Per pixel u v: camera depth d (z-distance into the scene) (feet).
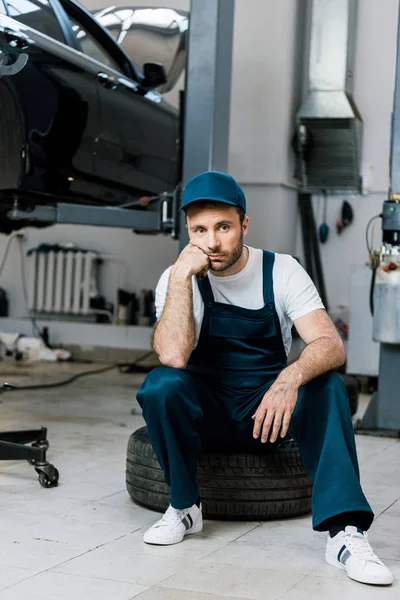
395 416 13.38
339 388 6.64
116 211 13.57
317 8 20.20
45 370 20.72
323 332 6.96
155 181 14.07
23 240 24.54
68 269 23.36
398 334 12.98
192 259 7.06
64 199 12.69
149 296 22.93
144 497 8.05
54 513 7.89
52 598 5.63
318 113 20.17
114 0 19.81
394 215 12.82
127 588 5.87
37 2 12.00
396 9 20.81
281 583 6.07
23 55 10.71
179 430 6.93
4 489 8.79
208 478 7.66
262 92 20.75
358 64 21.12
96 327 23.13
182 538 7.09
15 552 6.64
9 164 11.19
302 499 7.91
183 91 14.42
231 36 14.05
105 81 12.39
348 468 6.32
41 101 11.16
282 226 20.84
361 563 6.13
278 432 7.04
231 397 7.42
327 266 21.66
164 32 14.65
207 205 6.89
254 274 7.31
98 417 13.94
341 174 20.74
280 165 20.63
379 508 8.50
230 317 7.30
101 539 7.09
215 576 6.19
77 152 12.02
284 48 20.53
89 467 10.02
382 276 13.07
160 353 6.98
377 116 20.99
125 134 12.93
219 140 13.79
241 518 7.75
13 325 23.84
